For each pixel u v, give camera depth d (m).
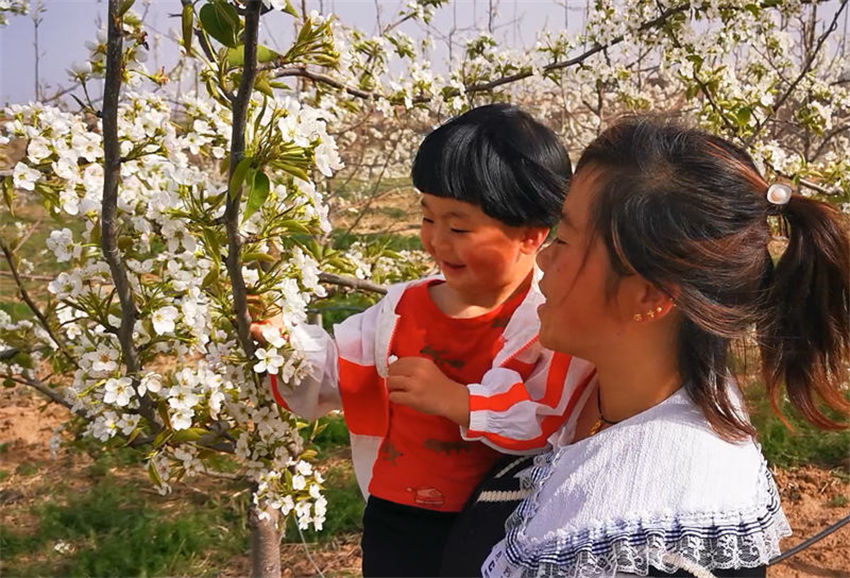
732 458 1.19
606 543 1.17
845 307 1.30
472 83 3.81
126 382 1.78
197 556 4.02
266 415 1.91
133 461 4.98
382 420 1.73
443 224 1.61
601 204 1.21
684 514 1.14
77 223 4.25
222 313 1.82
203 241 1.77
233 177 1.48
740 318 1.19
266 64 1.69
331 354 1.74
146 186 1.83
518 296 1.68
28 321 2.38
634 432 1.23
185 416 1.83
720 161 1.21
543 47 3.74
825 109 4.02
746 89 3.67
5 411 5.83
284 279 1.75
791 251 1.30
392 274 3.39
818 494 4.51
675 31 3.56
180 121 2.22
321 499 2.01
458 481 1.67
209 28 1.48
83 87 1.79
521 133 1.59
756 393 1.44
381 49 3.18
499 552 1.34
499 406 1.54
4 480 4.88
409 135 6.36
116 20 1.53
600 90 4.31
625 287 1.21
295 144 1.54
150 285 1.80
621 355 1.27
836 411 1.34
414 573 1.66
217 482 4.70
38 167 1.83
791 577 3.72
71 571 3.90
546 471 1.34
